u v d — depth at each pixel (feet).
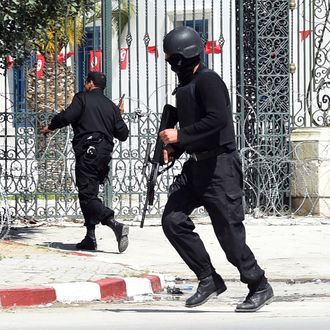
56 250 132.57
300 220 174.09
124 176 173.06
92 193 132.36
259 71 180.55
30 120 168.45
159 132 82.64
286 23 181.37
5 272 107.55
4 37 139.03
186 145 80.43
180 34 81.30
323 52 183.01
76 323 78.48
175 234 82.28
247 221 172.45
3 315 85.35
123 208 174.70
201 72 81.41
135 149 177.47
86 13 169.78
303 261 128.98
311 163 178.70
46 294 94.07
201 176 81.51
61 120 130.82
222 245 82.58
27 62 176.14
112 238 149.38
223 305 94.58
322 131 179.11
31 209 169.78
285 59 181.27
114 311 88.17
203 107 80.69
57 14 140.15
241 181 82.58
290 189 179.93
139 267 118.52
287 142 180.24
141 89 237.66
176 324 76.84
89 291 97.50
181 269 121.08
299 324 76.54
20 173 169.07
